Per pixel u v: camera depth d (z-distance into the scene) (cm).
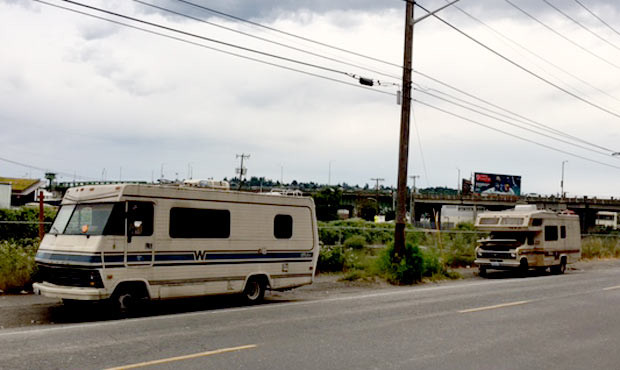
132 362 705
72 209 1111
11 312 1066
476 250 2306
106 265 1018
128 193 1061
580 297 1510
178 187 1139
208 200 1191
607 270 2684
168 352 762
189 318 1044
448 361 768
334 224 3881
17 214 2231
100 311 1099
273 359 745
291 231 1366
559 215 2458
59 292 1013
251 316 1087
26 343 801
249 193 1273
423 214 12669
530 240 2292
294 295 1486
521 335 968
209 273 1182
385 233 3072
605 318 1170
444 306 1291
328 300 1367
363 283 1775
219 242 1205
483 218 2361
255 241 1279
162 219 1109
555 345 894
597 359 807
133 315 1089
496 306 1305
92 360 711
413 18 1917
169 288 1110
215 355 754
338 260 2020
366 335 927
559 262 2417
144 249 1075
